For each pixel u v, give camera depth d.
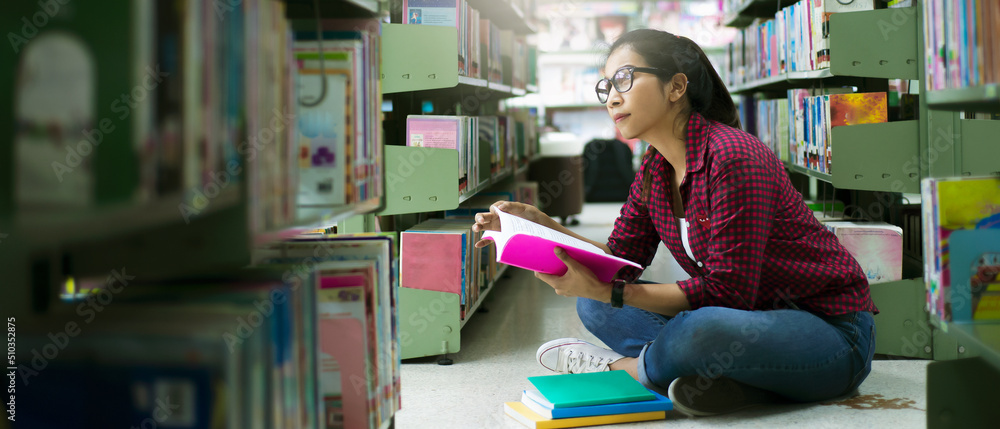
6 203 0.89
